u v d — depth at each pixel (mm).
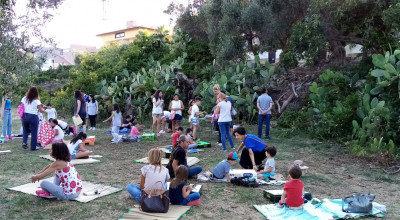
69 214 4582
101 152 9086
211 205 4980
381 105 8594
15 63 4988
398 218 4473
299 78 14852
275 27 14812
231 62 15234
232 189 5762
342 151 8914
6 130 10945
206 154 8633
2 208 4750
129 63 20250
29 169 7027
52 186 5023
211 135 11852
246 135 6941
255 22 14906
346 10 11367
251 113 13875
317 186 6027
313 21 12188
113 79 19219
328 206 4777
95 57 22609
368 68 12805
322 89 11328
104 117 17000
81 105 11930
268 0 14953
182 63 17203
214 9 17328
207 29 19234
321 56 15133
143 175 4883
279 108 14125
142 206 4609
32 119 9062
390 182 6328
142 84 16219
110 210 4742
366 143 8820
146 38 21688
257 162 6918
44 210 4699
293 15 14953
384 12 10352
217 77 15086
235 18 16000
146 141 10875
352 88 11344
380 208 4707
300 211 4527
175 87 16875
